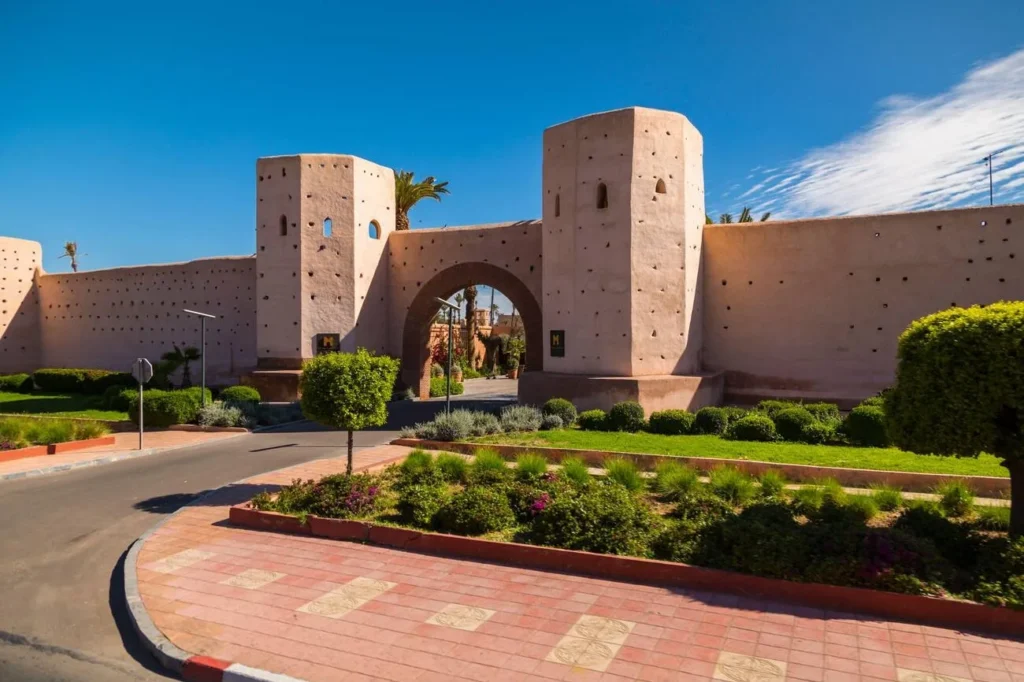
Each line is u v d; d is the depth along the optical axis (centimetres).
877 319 1842
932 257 1784
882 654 499
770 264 1964
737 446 1293
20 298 3044
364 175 2345
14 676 508
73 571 739
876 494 857
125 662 533
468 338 4841
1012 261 1700
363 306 2322
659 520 768
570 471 1004
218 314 2656
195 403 1888
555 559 702
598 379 1759
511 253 2297
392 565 717
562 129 1919
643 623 561
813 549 639
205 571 704
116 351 2877
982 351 664
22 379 2877
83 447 1510
